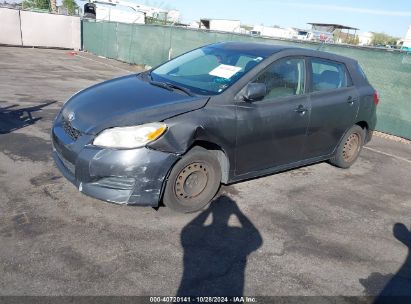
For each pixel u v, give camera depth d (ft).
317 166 18.52
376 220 13.57
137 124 10.90
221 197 13.70
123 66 54.39
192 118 11.64
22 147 16.56
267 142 13.84
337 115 16.39
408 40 73.36
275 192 14.75
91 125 11.18
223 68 14.15
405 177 18.44
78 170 10.93
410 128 25.45
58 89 30.58
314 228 12.43
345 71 17.38
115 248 10.12
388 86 26.13
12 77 33.86
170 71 15.40
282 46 15.57
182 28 46.47
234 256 10.41
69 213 11.54
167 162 11.11
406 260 11.24
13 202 11.84
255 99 12.92
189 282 9.19
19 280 8.59
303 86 15.12
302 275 9.95
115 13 97.50
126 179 10.86
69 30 72.74
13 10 66.59
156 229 11.22
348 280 9.98
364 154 21.54
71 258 9.52
